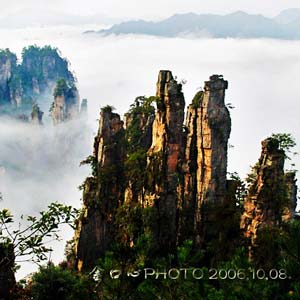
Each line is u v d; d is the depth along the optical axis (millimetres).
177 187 71062
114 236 72125
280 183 53062
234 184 67438
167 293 24484
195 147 71312
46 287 31234
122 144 79188
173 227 67000
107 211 74688
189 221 70500
